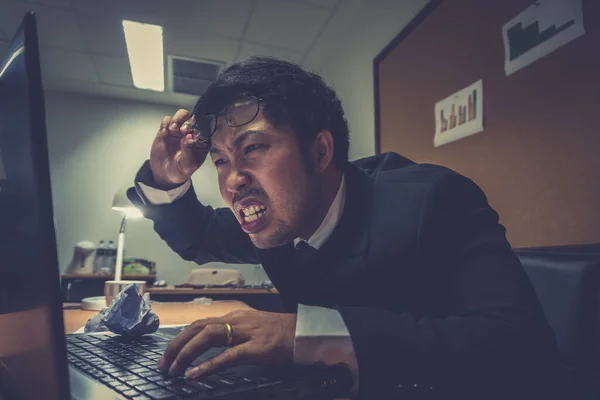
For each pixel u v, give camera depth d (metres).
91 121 4.41
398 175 0.80
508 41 1.78
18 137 0.39
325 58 3.76
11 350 0.46
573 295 0.75
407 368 0.47
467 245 0.62
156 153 0.92
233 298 3.00
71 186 4.28
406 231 0.68
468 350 0.47
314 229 0.76
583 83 1.45
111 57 3.62
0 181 0.46
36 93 0.36
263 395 0.43
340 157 0.77
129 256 4.23
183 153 0.89
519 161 1.72
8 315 0.47
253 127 0.66
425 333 0.49
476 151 1.97
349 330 0.48
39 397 0.37
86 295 3.49
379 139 2.86
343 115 0.81
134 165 4.45
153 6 2.91
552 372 0.52
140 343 0.71
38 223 0.35
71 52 3.53
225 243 1.06
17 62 0.39
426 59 2.36
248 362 0.47
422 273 0.68
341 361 0.47
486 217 0.66
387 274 0.70
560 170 1.53
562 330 0.75
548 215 1.58
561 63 1.53
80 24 3.12
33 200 0.36
